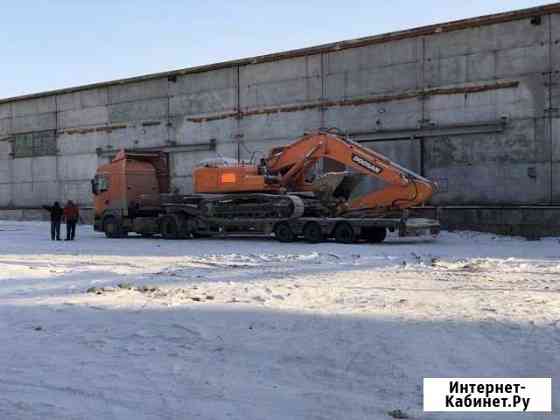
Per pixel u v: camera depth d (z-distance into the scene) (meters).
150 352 6.90
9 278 13.08
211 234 25.05
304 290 10.94
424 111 26.86
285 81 30.91
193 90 34.25
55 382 5.89
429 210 26.64
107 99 38.06
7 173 43.47
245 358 6.58
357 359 6.42
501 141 25.03
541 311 8.56
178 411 5.07
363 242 21.95
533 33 24.23
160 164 27.95
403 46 27.39
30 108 42.03
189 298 10.24
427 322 8.00
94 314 9.00
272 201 22.73
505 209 24.83
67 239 26.02
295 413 4.98
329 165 25.62
